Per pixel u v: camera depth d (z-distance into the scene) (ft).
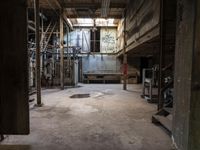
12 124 7.81
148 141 8.93
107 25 38.45
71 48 35.27
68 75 32.40
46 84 30.83
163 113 11.77
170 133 9.56
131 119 12.51
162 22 11.63
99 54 39.60
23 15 7.42
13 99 7.72
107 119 12.50
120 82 38.40
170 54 18.66
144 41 16.05
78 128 10.69
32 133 9.88
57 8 26.37
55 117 12.92
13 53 7.57
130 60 39.19
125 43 27.37
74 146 8.36
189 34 6.55
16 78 7.64
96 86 32.32
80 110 14.99
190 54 6.41
